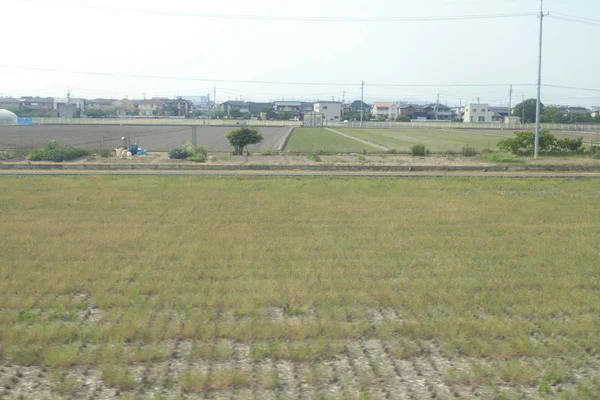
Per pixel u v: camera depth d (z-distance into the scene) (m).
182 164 22.22
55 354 5.86
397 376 5.62
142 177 19.03
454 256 9.92
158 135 48.91
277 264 9.29
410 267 9.19
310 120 78.19
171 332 6.48
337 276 8.63
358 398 5.12
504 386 5.48
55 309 7.28
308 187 17.30
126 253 9.88
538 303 7.54
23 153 26.91
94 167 22.22
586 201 15.53
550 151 30.16
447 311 7.25
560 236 11.56
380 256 9.86
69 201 14.88
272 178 19.06
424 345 6.34
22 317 6.96
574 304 7.52
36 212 13.51
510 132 62.31
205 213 13.55
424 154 29.91
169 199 15.33
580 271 9.07
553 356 6.09
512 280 8.49
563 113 93.81
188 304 7.39
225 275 8.64
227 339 6.42
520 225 12.51
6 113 68.25
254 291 7.91
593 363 5.98
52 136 45.03
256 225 12.28
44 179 18.39
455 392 5.32
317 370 5.67
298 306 7.36
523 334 6.53
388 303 7.51
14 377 5.51
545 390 5.38
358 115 108.06
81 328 6.61
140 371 5.65
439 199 15.61
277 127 72.88
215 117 108.38
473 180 18.94
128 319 6.84
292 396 5.20
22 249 10.05
